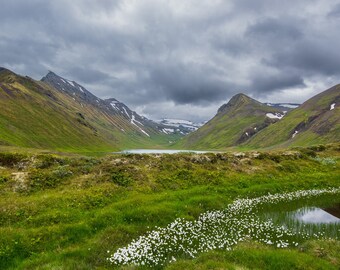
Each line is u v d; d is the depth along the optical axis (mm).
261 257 16156
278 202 29062
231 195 30109
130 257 16734
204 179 33094
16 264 15812
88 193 24828
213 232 21047
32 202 22062
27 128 199875
